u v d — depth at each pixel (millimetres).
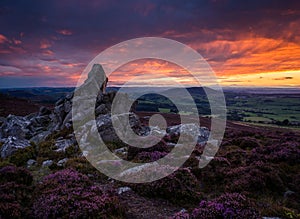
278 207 9789
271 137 29141
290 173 14242
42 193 10188
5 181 11438
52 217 8555
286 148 18266
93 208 8805
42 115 35688
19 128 29344
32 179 12617
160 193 11070
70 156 18312
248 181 12172
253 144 22891
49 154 18562
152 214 9578
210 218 8422
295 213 9547
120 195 11203
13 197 9727
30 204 9797
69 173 12422
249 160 16453
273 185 12195
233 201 9055
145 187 11453
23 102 83062
